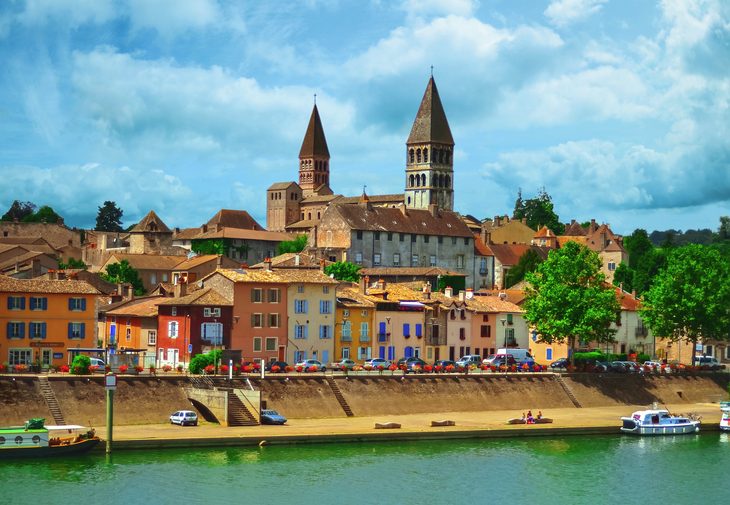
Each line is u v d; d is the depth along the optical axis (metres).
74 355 122.25
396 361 144.50
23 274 178.50
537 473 99.44
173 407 108.50
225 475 92.44
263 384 113.88
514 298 176.62
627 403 139.00
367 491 90.31
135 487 87.75
